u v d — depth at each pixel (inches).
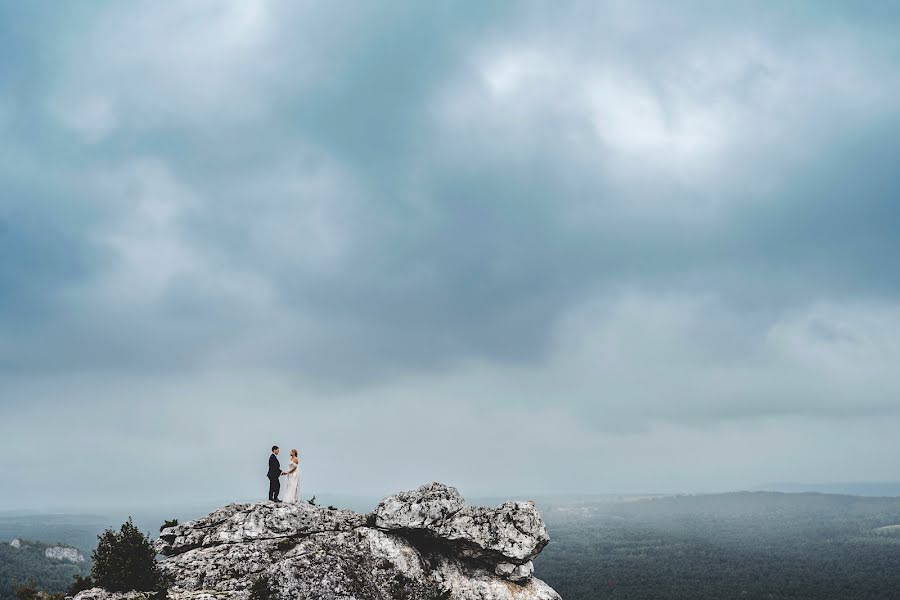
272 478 1472.7
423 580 1280.8
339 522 1357.0
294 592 1111.6
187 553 1214.9
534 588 1357.0
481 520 1355.8
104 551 1069.1
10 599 6540.4
